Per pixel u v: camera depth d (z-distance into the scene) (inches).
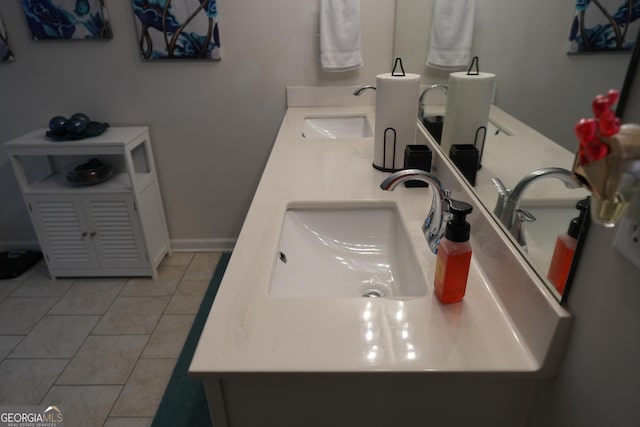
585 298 23.6
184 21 85.0
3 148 96.7
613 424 21.8
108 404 64.6
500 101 37.9
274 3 85.1
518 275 29.2
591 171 17.5
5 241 106.0
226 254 105.3
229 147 97.7
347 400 28.4
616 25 20.8
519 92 33.6
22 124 94.3
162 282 94.0
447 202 34.7
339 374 26.2
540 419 28.3
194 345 75.7
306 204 48.3
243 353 27.4
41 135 87.7
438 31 58.5
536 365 26.5
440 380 26.5
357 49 85.7
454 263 29.9
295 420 29.2
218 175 100.4
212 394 27.9
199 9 84.1
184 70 90.4
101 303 87.0
